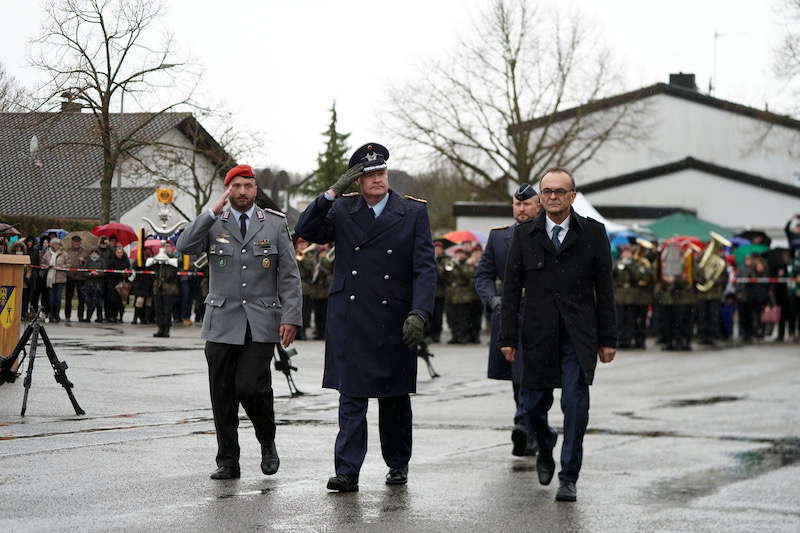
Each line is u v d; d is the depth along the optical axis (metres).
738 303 28.95
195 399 13.29
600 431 11.72
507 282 8.27
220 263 8.26
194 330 26.55
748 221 53.28
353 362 8.01
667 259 25.27
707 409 13.84
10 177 60.22
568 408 7.91
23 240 28.19
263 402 8.23
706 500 7.89
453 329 25.81
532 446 9.73
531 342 8.10
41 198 59.47
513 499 7.78
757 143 50.31
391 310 8.09
